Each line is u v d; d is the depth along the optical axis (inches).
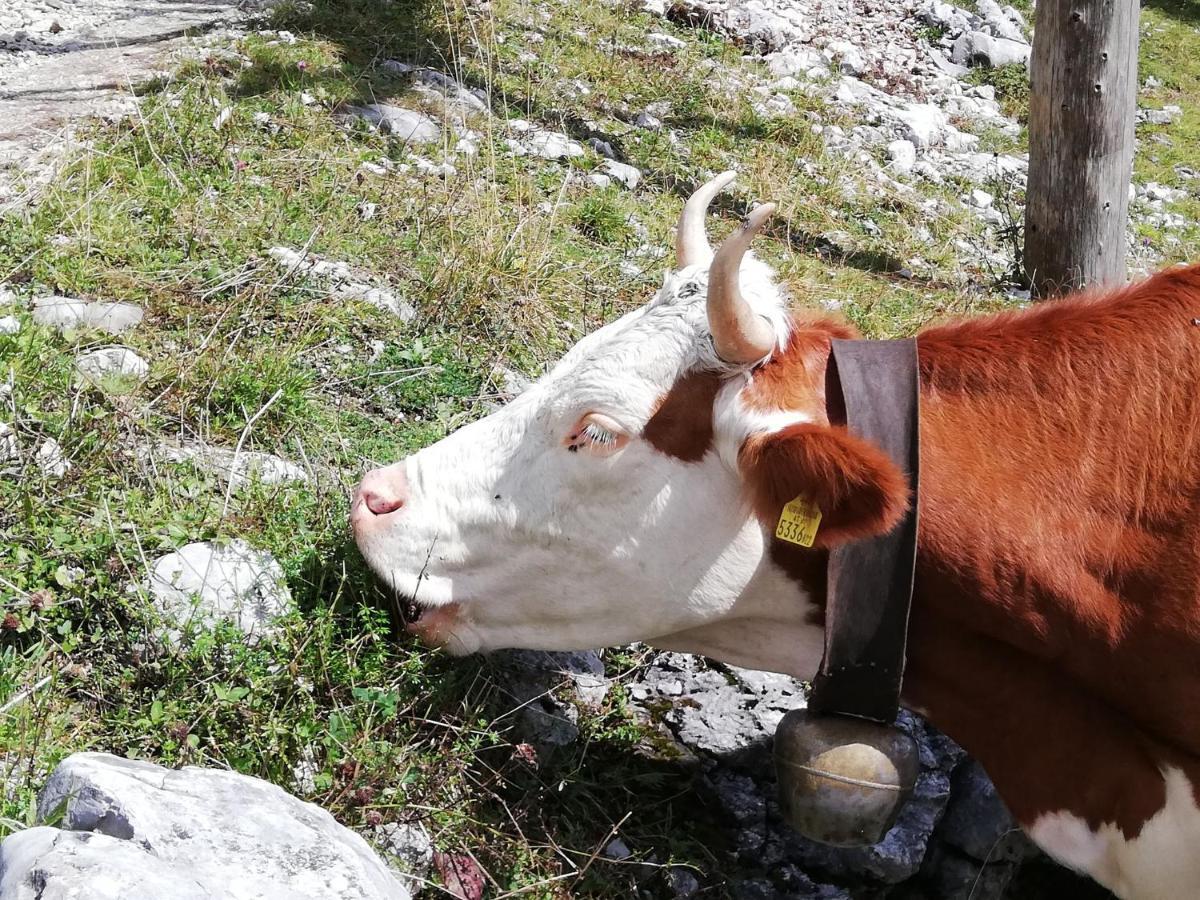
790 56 179.3
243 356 77.7
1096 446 53.9
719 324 52.2
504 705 63.1
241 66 126.0
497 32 151.5
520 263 93.7
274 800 44.8
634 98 147.3
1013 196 160.9
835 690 54.5
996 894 66.7
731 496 55.4
